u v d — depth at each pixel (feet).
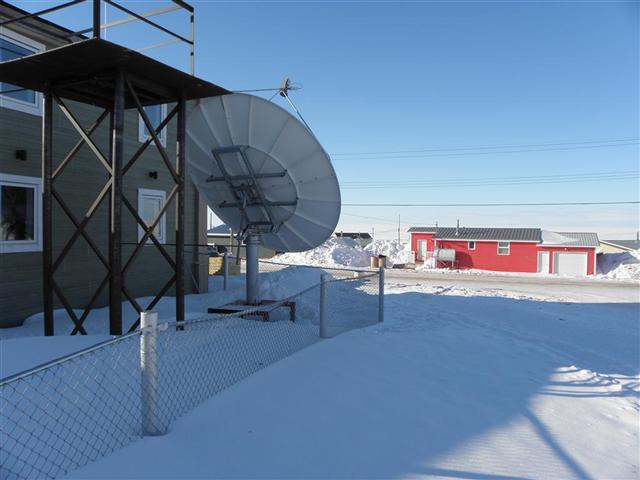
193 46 22.21
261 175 27.61
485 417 13.44
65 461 9.18
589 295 59.57
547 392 16.48
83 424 10.69
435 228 136.56
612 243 154.92
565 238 118.52
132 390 12.02
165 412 11.57
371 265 123.44
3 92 22.80
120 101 19.06
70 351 16.12
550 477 10.21
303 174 27.07
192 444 10.19
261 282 40.57
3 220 27.43
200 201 43.83
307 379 14.98
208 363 15.76
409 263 128.36
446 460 10.54
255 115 26.08
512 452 11.29
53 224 30.22
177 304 21.54
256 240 28.78
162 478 8.79
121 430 10.57
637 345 28.50
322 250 133.28
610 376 20.04
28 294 28.76
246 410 12.16
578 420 13.98
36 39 29.09
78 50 17.35
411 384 15.71
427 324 28.94
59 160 30.55
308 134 25.68
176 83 21.12
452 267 121.19
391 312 33.65
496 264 119.55
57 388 12.34
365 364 17.42
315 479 9.20
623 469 10.98
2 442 9.66
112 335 19.02
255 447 10.29
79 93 22.66
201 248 43.93
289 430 11.26
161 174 39.40
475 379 17.16
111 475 8.77
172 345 17.24
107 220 34.12
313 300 36.32
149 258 38.52
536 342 26.07
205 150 28.45
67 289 31.17
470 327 28.84
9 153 27.63
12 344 17.08
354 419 12.30
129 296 21.09
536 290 64.28
